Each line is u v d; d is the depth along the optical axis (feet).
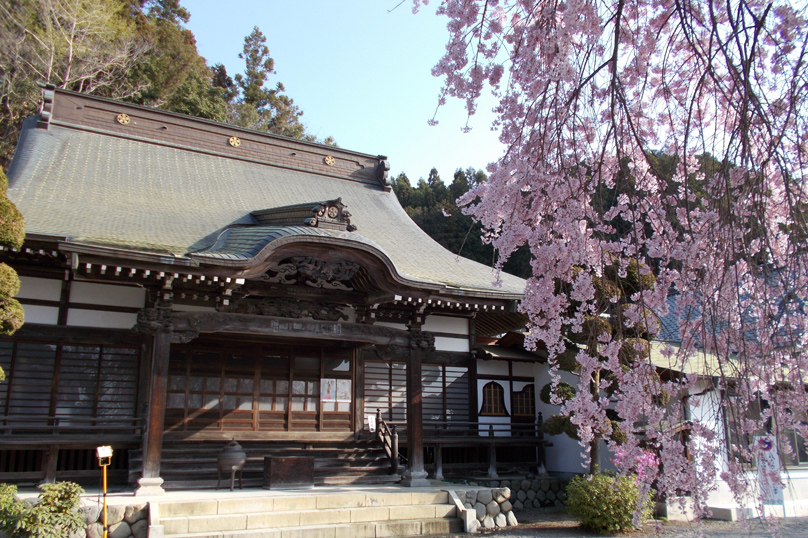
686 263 16.29
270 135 65.67
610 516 37.42
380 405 49.88
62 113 55.88
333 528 33.65
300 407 46.80
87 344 39.27
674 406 18.75
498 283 18.43
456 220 114.01
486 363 54.60
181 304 40.83
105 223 40.11
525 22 17.10
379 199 67.87
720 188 14.32
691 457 17.89
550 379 54.75
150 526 29.58
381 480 44.29
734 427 15.49
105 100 58.03
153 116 60.18
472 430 50.44
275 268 40.34
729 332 15.33
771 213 15.65
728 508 42.34
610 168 18.52
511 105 18.07
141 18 126.00
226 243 40.93
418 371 44.96
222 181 57.67
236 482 40.06
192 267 36.06
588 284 18.28
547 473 52.54
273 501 34.37
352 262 40.91
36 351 37.96
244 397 44.98
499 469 51.93
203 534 30.55
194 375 43.62
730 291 15.06
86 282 39.34
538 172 16.85
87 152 53.06
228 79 157.07
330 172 68.49
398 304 45.50
